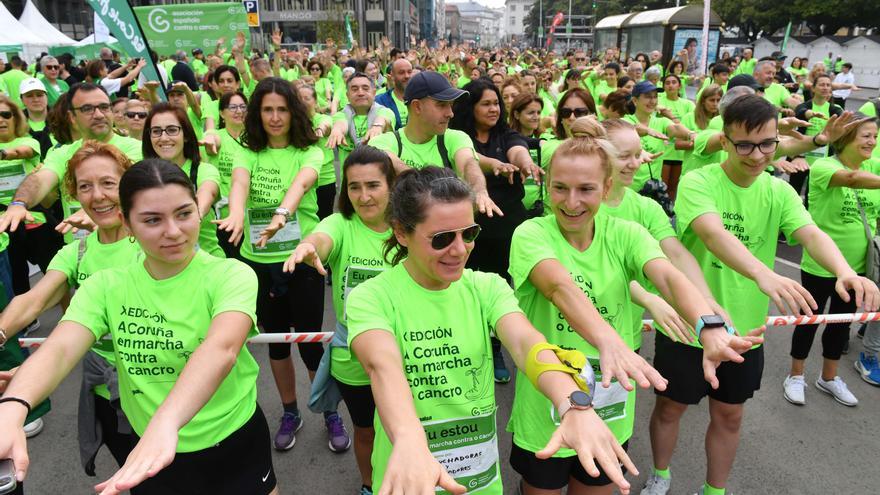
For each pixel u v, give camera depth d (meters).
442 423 1.84
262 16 60.59
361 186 2.62
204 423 1.98
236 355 1.78
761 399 4.11
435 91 3.32
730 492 3.21
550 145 4.23
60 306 5.57
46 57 9.87
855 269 4.01
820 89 7.88
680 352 2.77
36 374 1.64
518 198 3.90
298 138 3.58
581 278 2.15
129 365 1.93
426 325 1.82
